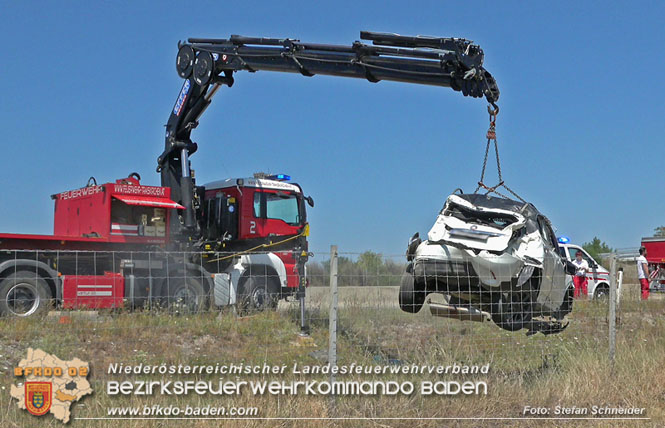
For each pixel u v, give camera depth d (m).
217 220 16.88
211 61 15.52
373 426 7.03
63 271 13.28
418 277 9.87
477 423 7.48
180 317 11.23
